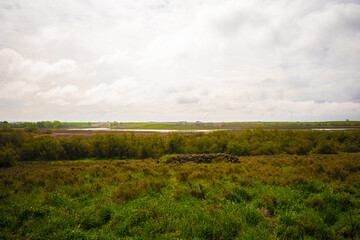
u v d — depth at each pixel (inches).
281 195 259.1
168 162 717.9
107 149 1306.6
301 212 212.5
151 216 202.7
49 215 209.6
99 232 177.3
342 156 807.7
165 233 170.7
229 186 309.0
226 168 466.0
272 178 349.7
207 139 1393.9
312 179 332.8
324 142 1204.5
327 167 429.1
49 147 1186.6
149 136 1462.8
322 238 167.2
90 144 1344.7
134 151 1327.5
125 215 200.1
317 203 231.9
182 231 172.6
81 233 165.3
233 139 1423.5
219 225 179.2
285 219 189.2
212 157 724.0
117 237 168.2
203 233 169.6
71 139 1316.4
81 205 252.1
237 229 177.0
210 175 390.6
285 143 1373.0
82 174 471.2
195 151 1333.7
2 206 235.8
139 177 412.2
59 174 455.2
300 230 174.1
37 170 580.4
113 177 404.5
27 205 231.9
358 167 431.5
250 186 315.6
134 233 172.2
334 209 218.8
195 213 206.1
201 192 279.3
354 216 197.2
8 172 543.2
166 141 1330.0
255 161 644.7
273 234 170.2
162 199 256.7
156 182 331.3
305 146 1231.5
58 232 166.4
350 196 249.4
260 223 186.4
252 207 216.5
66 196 279.9
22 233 176.9
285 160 643.5
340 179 328.5
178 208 224.1
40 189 335.3
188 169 474.6
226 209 218.2
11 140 1239.5
